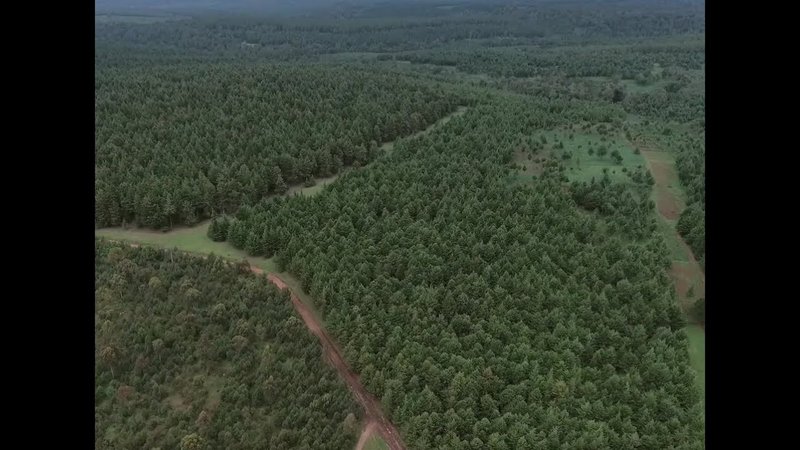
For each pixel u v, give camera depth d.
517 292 90.62
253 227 108.44
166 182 120.31
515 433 69.88
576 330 84.25
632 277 97.56
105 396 77.56
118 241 110.69
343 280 92.69
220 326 86.56
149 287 92.81
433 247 99.00
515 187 118.69
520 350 80.25
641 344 84.31
